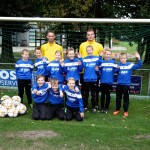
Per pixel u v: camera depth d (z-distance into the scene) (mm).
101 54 6203
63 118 5656
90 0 12016
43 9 12430
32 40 10594
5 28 9648
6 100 5930
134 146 4289
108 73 6160
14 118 5695
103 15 12609
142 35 8969
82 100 5809
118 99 6211
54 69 6211
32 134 4707
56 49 6559
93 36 6387
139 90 7594
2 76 8062
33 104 6262
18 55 10336
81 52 6500
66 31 9281
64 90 5680
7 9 11328
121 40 9312
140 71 8719
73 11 12023
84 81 6180
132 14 12391
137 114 6262
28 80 6512
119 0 12383
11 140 4438
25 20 7094
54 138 4535
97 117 5941
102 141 4445
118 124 5492
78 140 4469
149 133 4895
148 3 11453
